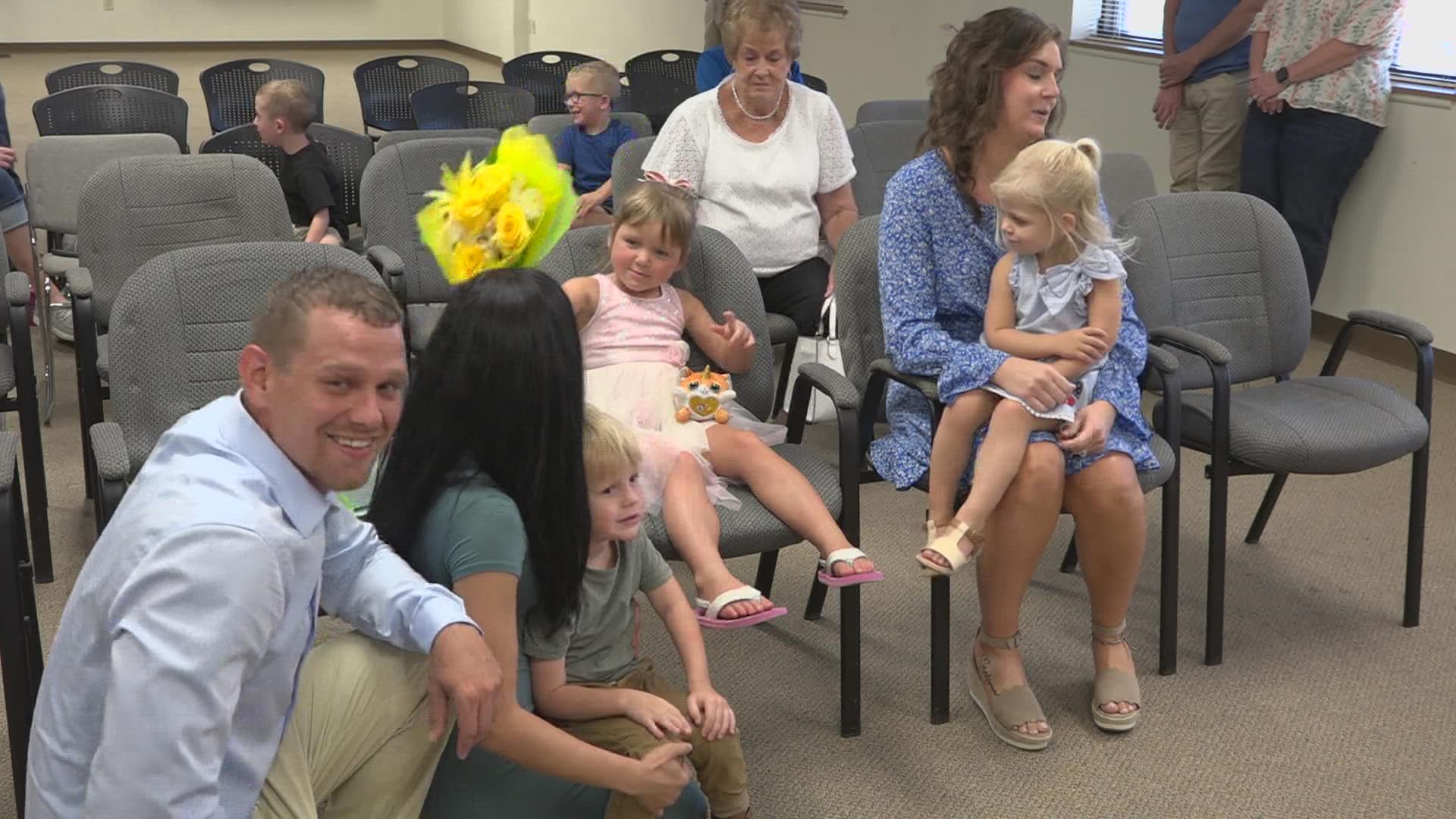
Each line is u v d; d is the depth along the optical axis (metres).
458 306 1.66
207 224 3.19
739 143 3.26
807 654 2.70
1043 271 2.38
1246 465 2.64
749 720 2.46
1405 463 3.73
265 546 1.31
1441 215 4.37
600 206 4.54
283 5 12.74
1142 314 2.81
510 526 1.64
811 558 3.11
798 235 3.32
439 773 1.74
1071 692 2.57
